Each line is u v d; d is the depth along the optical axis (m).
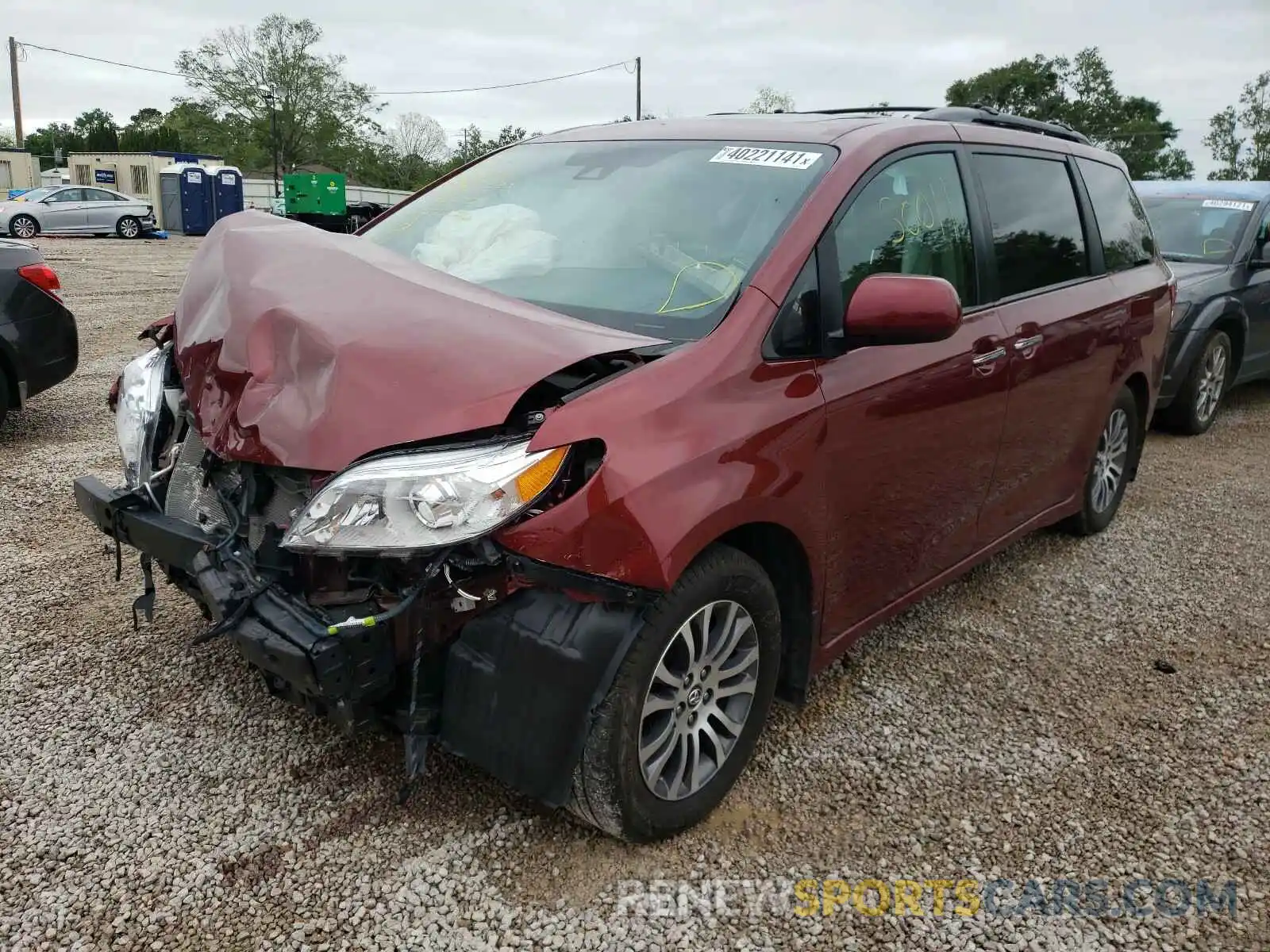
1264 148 59.88
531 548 2.11
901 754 3.00
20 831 2.49
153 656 3.34
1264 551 4.88
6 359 5.84
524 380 2.14
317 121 68.81
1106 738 3.15
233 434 2.33
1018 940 2.29
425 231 3.41
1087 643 3.82
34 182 49.94
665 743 2.44
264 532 2.33
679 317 2.62
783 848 2.56
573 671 2.15
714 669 2.53
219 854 2.43
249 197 47.31
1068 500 4.48
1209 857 2.60
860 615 3.08
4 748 2.82
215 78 67.56
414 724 2.21
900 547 3.17
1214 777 2.96
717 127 3.40
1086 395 4.22
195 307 2.76
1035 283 3.82
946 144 3.43
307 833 2.51
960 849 2.59
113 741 2.87
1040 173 4.02
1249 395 8.91
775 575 2.77
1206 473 6.29
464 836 2.52
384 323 2.35
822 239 2.77
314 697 2.13
